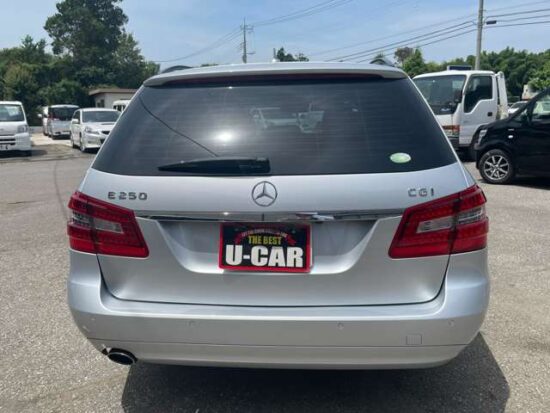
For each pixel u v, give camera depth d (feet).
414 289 7.70
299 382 10.07
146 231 7.84
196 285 7.88
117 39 212.84
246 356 7.79
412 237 7.57
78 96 175.52
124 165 8.15
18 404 9.48
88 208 8.09
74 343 11.79
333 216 7.48
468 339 7.72
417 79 46.57
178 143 8.20
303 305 7.73
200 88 8.92
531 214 23.80
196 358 7.93
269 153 7.89
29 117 163.12
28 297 14.53
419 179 7.65
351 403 9.38
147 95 9.07
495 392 9.65
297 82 8.79
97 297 8.00
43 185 35.96
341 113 8.30
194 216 7.72
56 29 207.62
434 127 8.33
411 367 7.77
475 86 44.04
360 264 7.61
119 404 9.47
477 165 33.37
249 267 7.76
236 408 9.29
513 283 15.10
